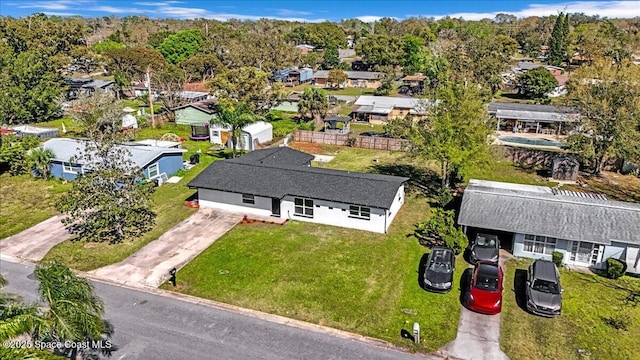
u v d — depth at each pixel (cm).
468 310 2136
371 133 5612
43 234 2912
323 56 13112
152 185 2986
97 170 2784
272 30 17625
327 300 2203
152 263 2547
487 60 8469
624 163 4156
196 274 2436
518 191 3053
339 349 1870
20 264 2547
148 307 2152
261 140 5038
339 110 7281
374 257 2603
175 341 1911
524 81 8231
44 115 6256
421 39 12812
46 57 7106
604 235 2466
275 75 10350
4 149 4016
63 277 1494
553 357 1833
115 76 8419
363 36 18338
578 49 12369
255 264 2528
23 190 3703
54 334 1350
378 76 10175
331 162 4494
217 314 2103
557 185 3875
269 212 3153
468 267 2512
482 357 1830
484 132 3250
